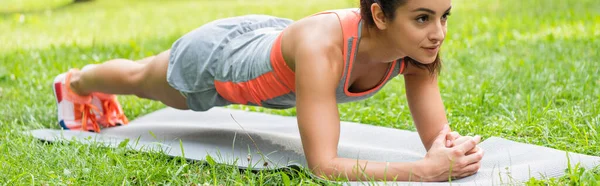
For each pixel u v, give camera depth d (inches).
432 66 123.2
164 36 320.5
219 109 182.4
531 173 115.0
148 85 145.7
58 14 452.1
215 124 168.4
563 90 178.9
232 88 133.5
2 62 249.8
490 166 122.8
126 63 150.2
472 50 245.6
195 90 138.6
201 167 125.3
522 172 115.3
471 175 116.1
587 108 158.1
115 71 149.9
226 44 134.9
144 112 185.9
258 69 126.4
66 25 385.1
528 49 243.4
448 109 164.1
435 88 127.3
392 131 152.6
